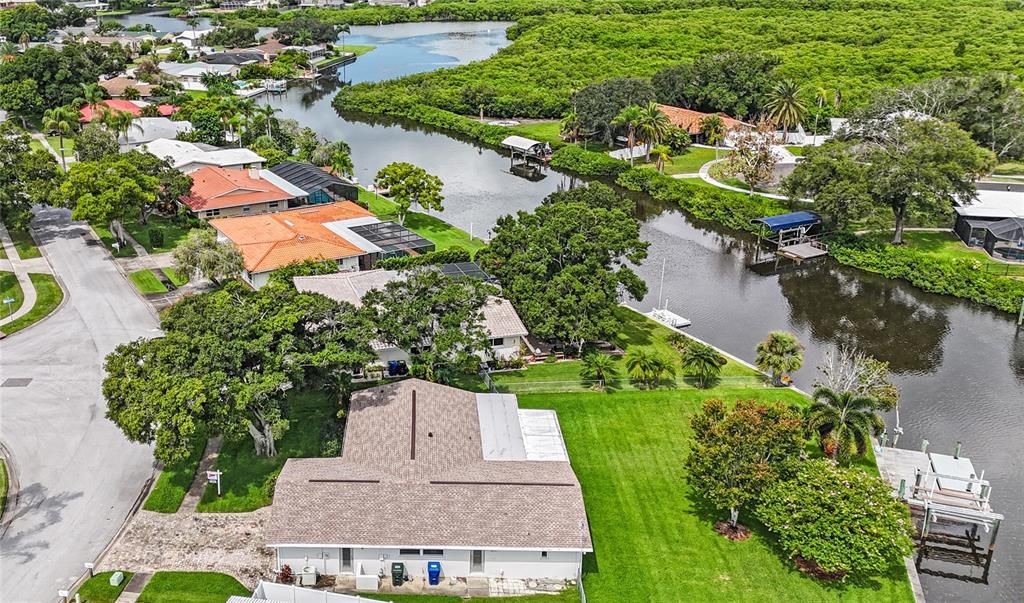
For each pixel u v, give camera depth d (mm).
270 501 59031
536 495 54344
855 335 94312
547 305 80312
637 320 94125
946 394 81250
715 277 110750
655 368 75875
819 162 121250
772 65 191000
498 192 143875
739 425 57656
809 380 82688
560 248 84375
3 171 105562
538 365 81250
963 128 158375
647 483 63469
